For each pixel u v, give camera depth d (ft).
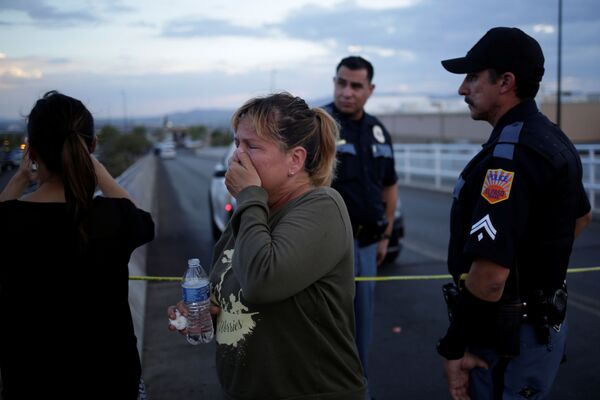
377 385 11.14
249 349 5.08
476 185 6.04
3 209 5.10
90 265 5.16
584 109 103.09
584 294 16.44
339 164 10.05
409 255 22.61
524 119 5.98
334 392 5.17
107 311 5.33
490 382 6.09
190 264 5.89
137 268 17.57
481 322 5.82
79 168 5.09
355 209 10.09
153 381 11.33
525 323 5.92
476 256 5.62
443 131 130.62
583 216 6.91
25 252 5.04
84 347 5.21
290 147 5.13
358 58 10.44
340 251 4.99
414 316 15.28
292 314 4.98
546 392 6.23
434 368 11.91
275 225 5.15
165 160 159.33
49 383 5.16
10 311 5.11
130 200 5.67
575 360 11.96
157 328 14.35
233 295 5.24
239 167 5.12
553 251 5.80
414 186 49.49
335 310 5.12
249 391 5.13
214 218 27.27
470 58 6.31
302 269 4.72
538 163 5.56
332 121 5.55
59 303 5.11
